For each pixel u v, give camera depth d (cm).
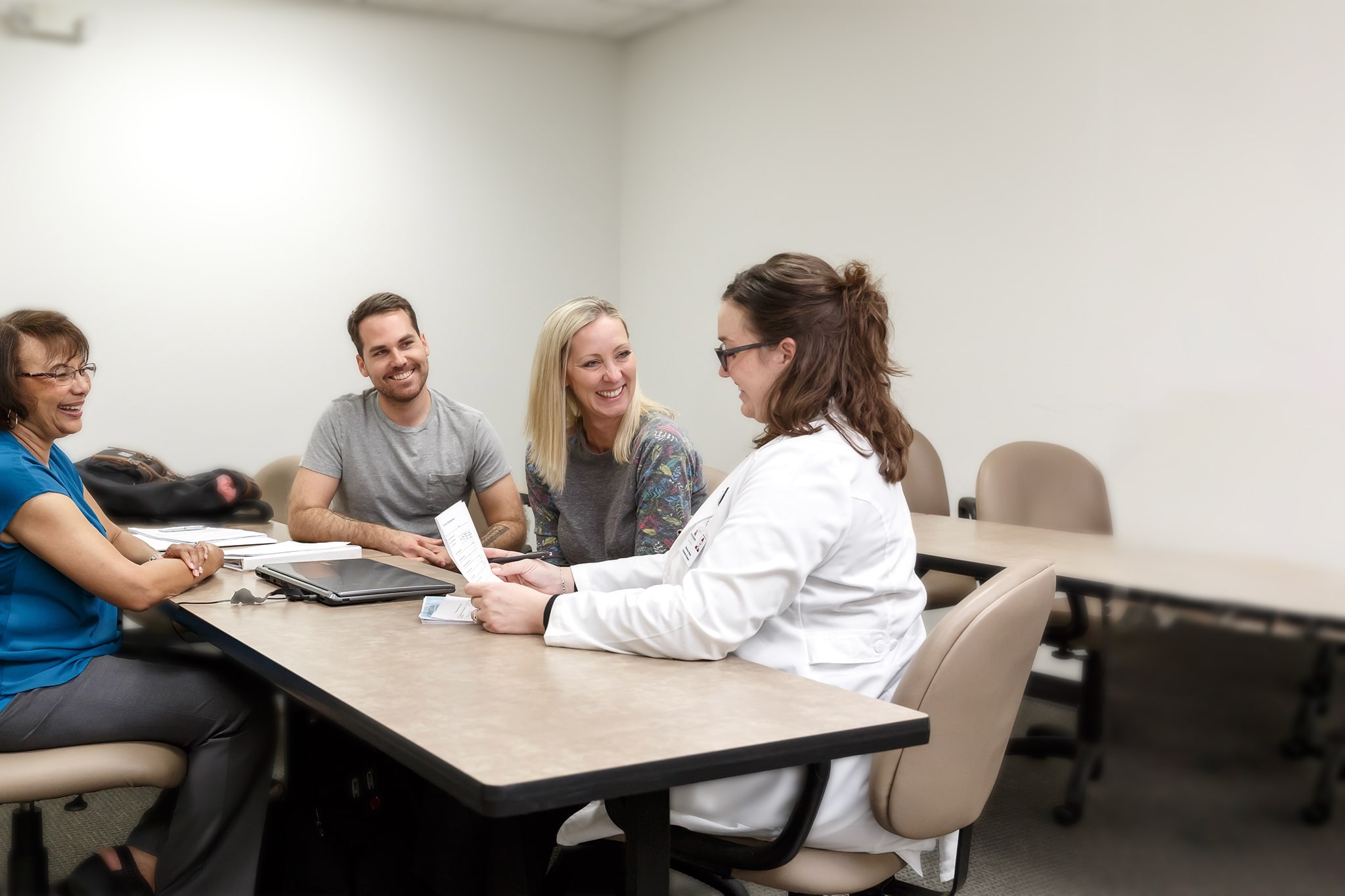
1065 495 318
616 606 144
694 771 103
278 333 489
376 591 183
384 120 513
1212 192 325
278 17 483
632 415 213
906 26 427
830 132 463
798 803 125
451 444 289
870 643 142
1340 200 293
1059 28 369
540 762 101
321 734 197
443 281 533
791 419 144
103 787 172
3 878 211
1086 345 364
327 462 286
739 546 136
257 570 206
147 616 246
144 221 455
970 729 133
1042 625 139
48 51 432
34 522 171
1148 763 120
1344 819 108
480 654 143
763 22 494
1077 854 245
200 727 178
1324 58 296
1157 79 339
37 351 180
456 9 521
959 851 147
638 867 114
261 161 482
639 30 560
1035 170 380
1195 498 187
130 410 455
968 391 408
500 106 546
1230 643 115
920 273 426
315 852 188
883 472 144
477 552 177
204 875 180
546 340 216
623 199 588
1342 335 292
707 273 535
